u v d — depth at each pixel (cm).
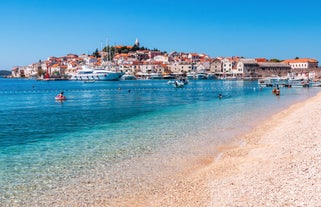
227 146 2667
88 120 4422
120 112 5312
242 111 5000
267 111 4919
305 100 6819
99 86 15900
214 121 3972
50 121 4403
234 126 3572
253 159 2156
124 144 2805
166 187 1786
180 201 1574
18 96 9888
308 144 2330
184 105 6309
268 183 1634
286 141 2558
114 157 2397
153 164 2212
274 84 13675
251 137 2948
